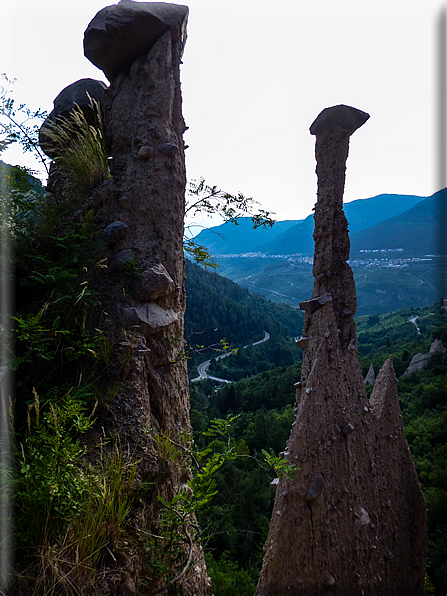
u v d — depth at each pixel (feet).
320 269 18.40
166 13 11.50
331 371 17.03
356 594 15.52
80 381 7.98
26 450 6.34
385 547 16.72
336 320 17.94
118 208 10.78
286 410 104.63
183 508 6.25
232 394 123.34
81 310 9.05
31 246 10.20
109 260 10.19
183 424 10.02
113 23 11.05
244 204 13.20
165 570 5.93
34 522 5.29
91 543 5.42
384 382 18.81
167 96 11.39
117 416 7.79
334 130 17.95
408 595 16.93
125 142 11.48
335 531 15.60
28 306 9.24
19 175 9.71
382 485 17.22
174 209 11.10
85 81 14.25
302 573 15.01
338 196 18.40
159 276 9.82
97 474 6.32
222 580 30.17
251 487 59.52
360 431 17.07
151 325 9.31
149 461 7.22
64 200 12.37
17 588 4.92
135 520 6.32
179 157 11.72
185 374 10.64
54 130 13.15
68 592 5.00
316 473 15.74
